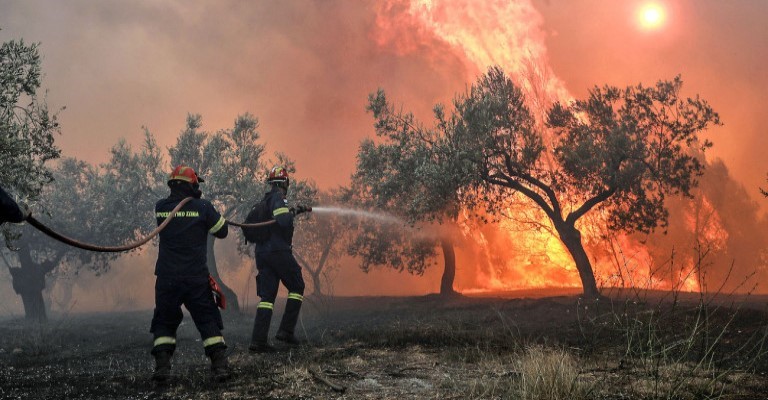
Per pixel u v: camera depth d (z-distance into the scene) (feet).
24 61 35.86
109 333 46.91
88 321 71.82
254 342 25.04
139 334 45.24
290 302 26.84
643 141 65.57
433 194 64.18
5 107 35.12
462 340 24.99
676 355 18.70
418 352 22.86
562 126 70.03
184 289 19.10
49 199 83.87
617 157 63.87
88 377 19.92
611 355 19.30
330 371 18.98
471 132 62.95
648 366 17.44
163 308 19.11
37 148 36.29
